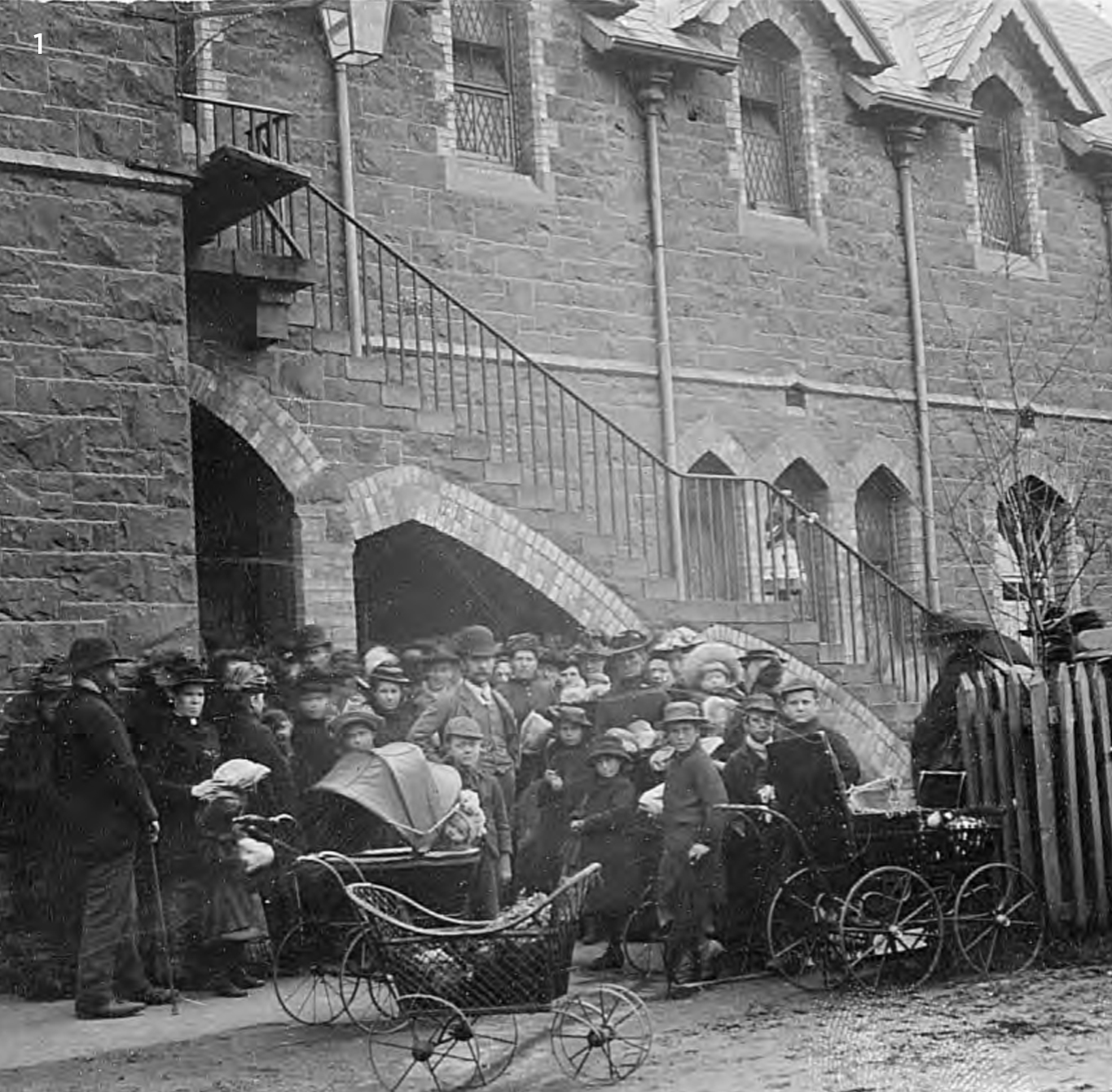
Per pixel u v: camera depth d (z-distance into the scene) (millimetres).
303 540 15312
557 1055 9383
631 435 18344
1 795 12172
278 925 11914
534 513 16500
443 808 10555
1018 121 23938
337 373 15695
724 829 11133
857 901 10961
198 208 14742
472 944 9000
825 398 21297
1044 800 11922
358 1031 10289
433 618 17391
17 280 13117
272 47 17562
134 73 13727
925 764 13094
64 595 13023
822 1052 9094
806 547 20672
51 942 11859
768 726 11867
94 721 10859
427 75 18688
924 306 22406
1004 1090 8117
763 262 20984
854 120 22125
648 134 20172
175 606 13469
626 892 11883
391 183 18266
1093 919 12109
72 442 13195
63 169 13297
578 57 19875
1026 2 23734
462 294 18562
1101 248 24547
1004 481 22594
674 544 18766
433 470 16047
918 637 20281
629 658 13922
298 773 12125
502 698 13203
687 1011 10484
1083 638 13984
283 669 13422
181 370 13719
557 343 19188
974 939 11344
